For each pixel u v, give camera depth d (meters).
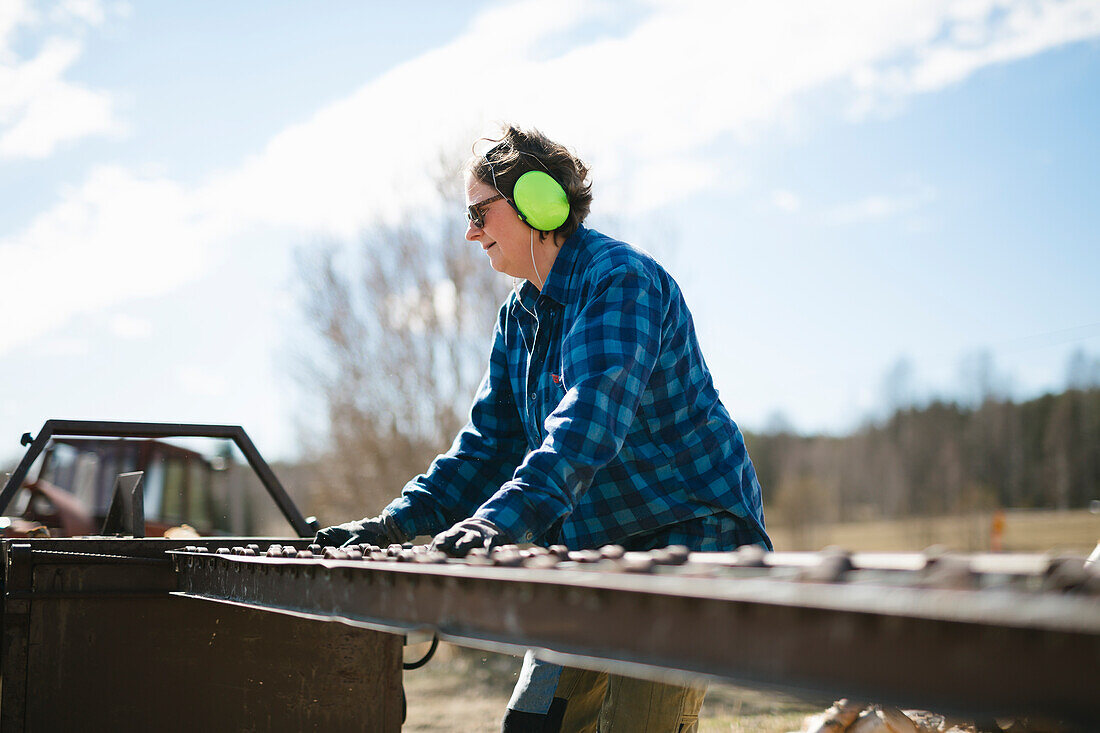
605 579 0.72
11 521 2.69
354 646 1.89
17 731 1.70
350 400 12.96
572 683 1.99
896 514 36.16
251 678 1.83
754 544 1.78
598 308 1.54
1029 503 34.44
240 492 3.12
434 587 0.91
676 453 1.70
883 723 1.71
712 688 4.82
